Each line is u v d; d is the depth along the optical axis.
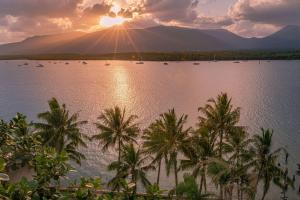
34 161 17.27
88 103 138.12
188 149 42.72
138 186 58.47
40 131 44.41
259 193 59.03
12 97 157.25
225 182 39.38
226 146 45.88
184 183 35.22
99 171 67.56
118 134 49.62
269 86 185.12
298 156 72.94
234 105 129.75
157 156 44.25
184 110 122.38
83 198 13.88
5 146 18.23
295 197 57.91
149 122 103.50
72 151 47.75
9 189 12.35
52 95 161.62
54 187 14.07
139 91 172.75
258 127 95.81
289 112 114.12
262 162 40.56
